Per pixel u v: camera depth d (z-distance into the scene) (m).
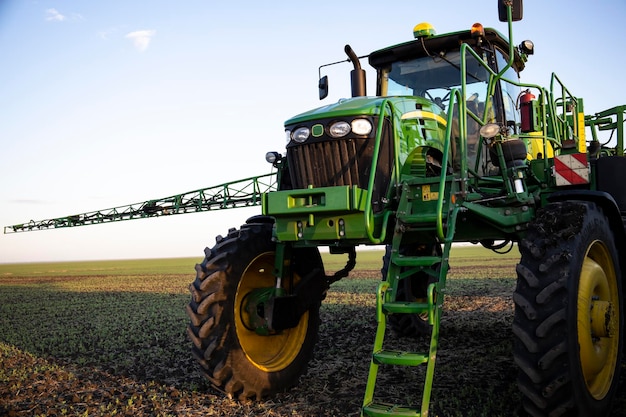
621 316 4.25
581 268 3.70
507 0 4.32
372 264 41.12
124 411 4.47
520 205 4.41
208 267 4.64
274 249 5.00
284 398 4.74
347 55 5.48
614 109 7.88
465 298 12.05
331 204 3.85
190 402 4.67
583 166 4.43
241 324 4.82
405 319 7.03
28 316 12.22
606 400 3.89
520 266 3.74
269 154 4.90
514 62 6.05
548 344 3.48
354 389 4.87
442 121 4.84
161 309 12.85
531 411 3.54
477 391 4.48
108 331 9.27
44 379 5.72
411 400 4.43
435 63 5.66
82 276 38.72
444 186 3.93
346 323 8.89
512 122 5.79
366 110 4.20
